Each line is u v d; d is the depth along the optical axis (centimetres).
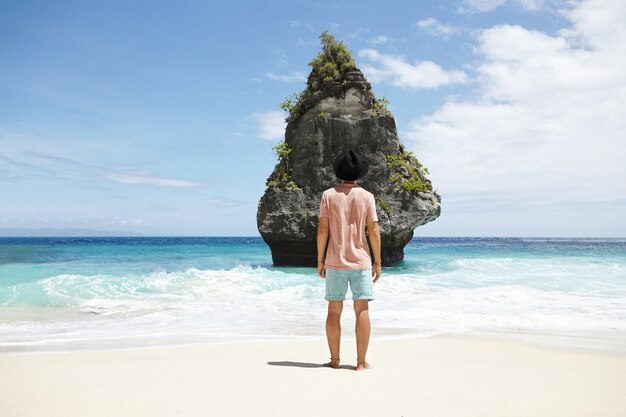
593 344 591
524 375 415
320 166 2134
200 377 395
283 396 337
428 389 360
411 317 811
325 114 2155
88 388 359
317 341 596
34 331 691
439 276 1442
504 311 878
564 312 866
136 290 1134
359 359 436
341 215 450
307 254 2147
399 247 2222
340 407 311
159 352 521
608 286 1248
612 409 313
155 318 816
